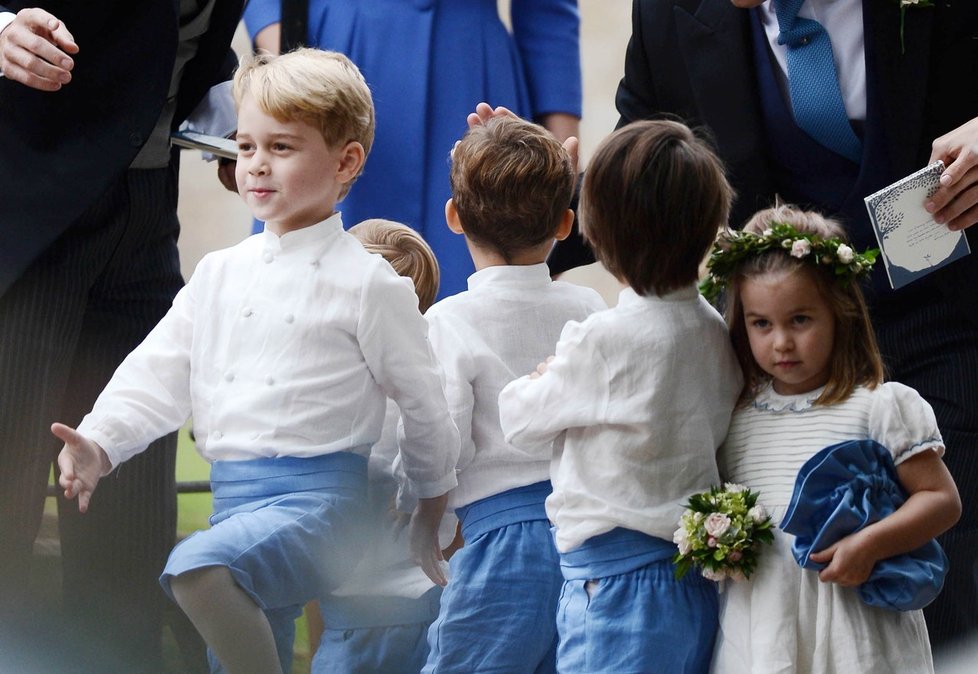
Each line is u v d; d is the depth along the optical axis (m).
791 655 9.12
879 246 10.57
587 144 27.59
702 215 9.63
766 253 9.52
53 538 15.00
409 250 12.49
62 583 13.16
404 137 14.93
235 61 13.59
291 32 15.05
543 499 10.98
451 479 10.87
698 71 12.52
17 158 11.77
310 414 10.43
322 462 10.44
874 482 9.15
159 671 12.98
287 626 10.80
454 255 14.98
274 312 10.60
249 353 10.60
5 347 11.90
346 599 11.59
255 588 10.06
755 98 12.41
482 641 10.70
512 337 11.10
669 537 9.52
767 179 12.48
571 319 11.30
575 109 15.81
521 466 11.00
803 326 9.42
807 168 12.41
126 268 12.80
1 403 11.91
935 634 11.96
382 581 11.60
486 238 11.24
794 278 9.39
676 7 12.66
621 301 9.85
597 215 9.75
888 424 9.34
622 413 9.55
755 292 9.48
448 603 10.84
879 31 11.93
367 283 10.54
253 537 10.09
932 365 12.16
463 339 11.02
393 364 10.57
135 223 12.58
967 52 11.98
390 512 11.66
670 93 12.85
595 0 27.83
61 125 11.88
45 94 11.85
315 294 10.58
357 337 10.54
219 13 12.59
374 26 14.96
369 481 11.66
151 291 13.07
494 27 15.32
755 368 9.85
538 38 15.79
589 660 9.46
